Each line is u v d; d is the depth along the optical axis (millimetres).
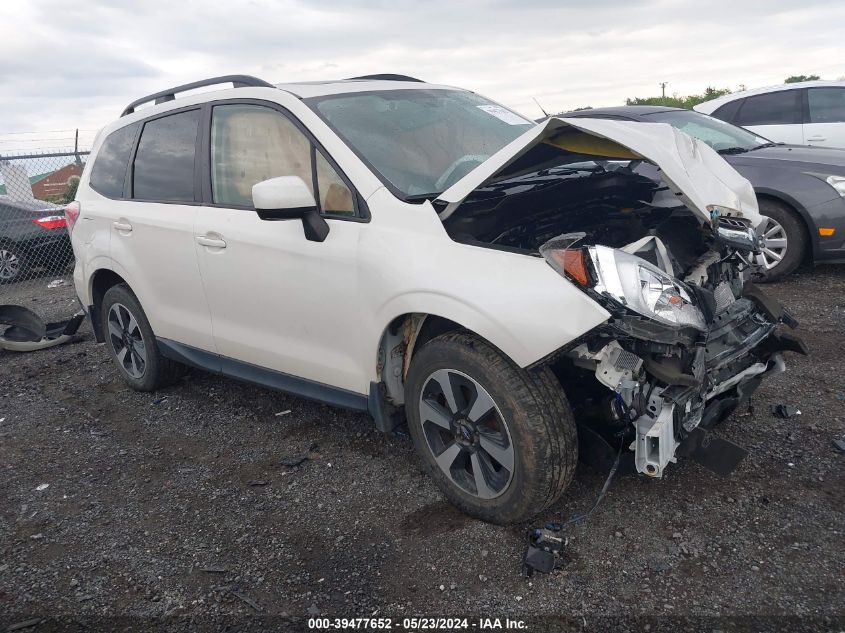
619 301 2430
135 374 4828
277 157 3523
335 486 3393
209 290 3875
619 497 3053
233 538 3035
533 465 2652
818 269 6723
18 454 4031
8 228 9922
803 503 2914
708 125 7227
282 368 3639
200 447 3957
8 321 6387
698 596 2453
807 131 8242
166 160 4227
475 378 2754
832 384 4039
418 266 2861
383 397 3242
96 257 4680
